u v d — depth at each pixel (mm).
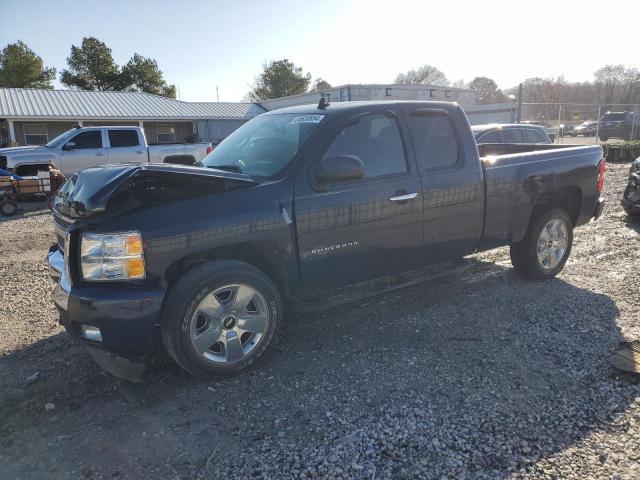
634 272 5711
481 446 2740
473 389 3299
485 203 4680
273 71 62906
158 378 3551
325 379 3471
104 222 3107
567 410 3053
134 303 3096
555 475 2516
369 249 4004
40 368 3729
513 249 5367
